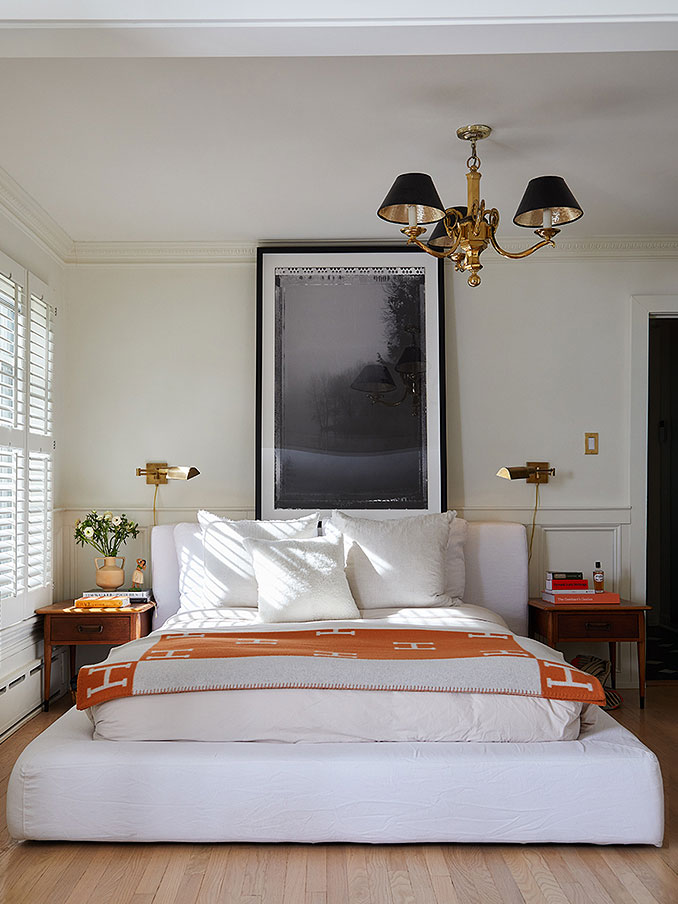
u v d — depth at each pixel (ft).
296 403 17.49
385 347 17.57
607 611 15.94
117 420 17.66
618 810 9.55
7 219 14.29
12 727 14.20
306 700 10.21
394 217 11.73
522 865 9.18
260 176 14.05
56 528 17.04
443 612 14.43
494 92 10.95
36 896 8.40
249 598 15.28
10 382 14.08
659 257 17.87
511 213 16.22
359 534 15.60
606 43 7.61
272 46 7.60
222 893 8.46
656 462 25.98
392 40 7.50
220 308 17.80
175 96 11.00
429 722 10.15
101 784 9.54
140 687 10.24
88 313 17.72
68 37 7.39
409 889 8.57
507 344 17.83
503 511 17.66
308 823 9.54
